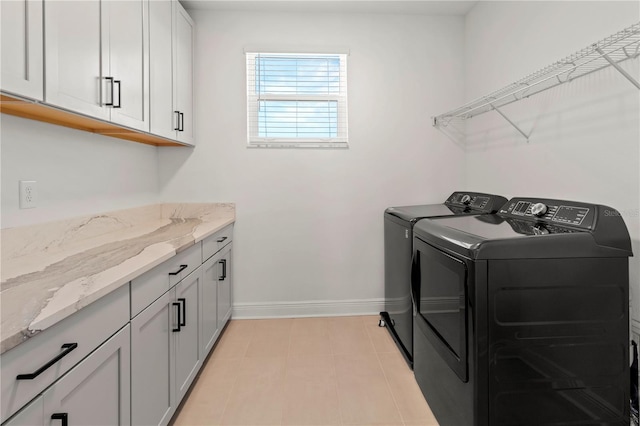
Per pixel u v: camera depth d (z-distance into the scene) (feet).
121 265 4.07
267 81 9.48
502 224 5.39
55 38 3.99
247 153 9.34
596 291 4.22
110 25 5.10
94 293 3.07
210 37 9.14
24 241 4.62
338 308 9.69
